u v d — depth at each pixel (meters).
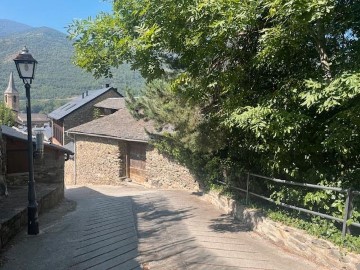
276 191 7.45
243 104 6.77
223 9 5.30
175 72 9.10
